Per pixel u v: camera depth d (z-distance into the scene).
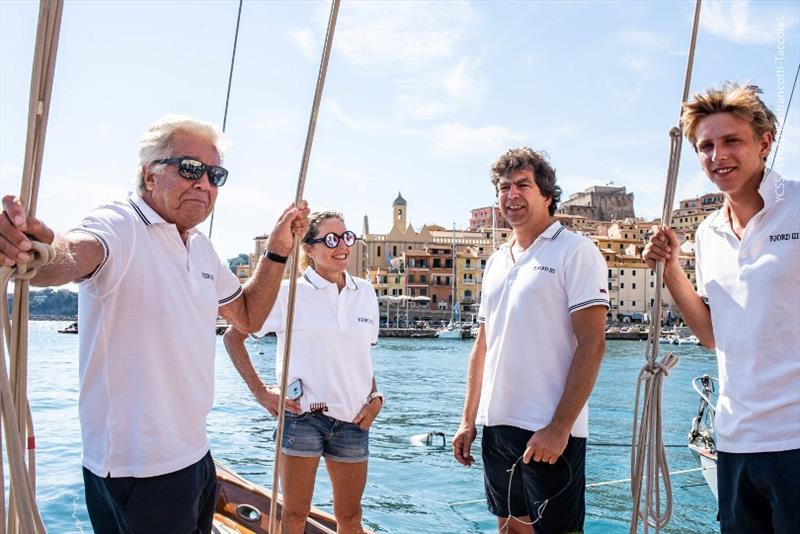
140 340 2.13
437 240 97.75
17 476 1.47
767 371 2.34
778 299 2.32
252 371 3.65
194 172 2.24
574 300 2.98
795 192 2.37
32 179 1.54
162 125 2.28
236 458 9.48
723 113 2.40
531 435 3.05
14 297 1.55
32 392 15.30
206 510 2.43
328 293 3.58
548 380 3.06
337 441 3.51
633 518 2.55
